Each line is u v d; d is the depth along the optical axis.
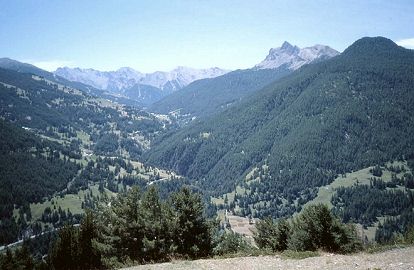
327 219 39.91
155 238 41.84
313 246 39.41
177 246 40.84
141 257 40.53
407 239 40.75
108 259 40.53
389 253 31.92
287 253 34.59
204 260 34.50
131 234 42.34
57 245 44.59
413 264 24.98
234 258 34.56
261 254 36.31
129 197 44.12
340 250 37.84
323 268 26.38
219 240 44.62
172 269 30.00
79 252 43.00
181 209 43.09
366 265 26.31
